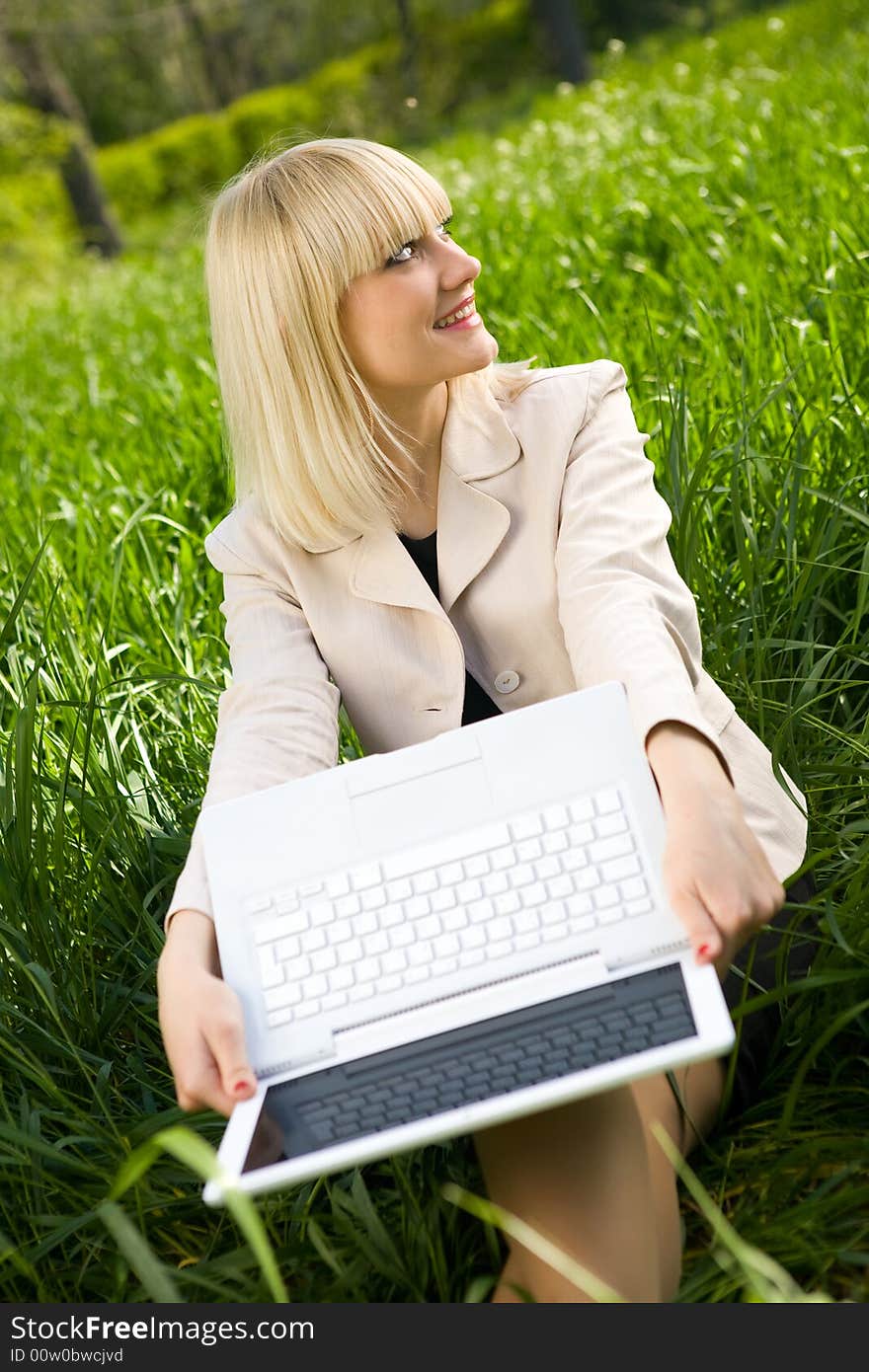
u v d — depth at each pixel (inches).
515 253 184.5
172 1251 62.6
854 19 378.9
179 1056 50.2
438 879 52.2
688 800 50.5
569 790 52.4
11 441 205.5
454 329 65.3
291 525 67.1
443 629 64.7
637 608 58.9
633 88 383.2
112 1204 45.0
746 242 149.5
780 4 634.8
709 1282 52.0
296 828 53.9
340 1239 58.7
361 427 65.3
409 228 63.6
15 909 75.0
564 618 61.3
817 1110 60.7
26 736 75.3
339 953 51.7
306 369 64.9
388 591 65.5
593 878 50.9
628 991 48.1
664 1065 42.8
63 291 452.4
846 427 97.8
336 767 54.6
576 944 49.9
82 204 759.1
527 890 51.3
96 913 79.7
